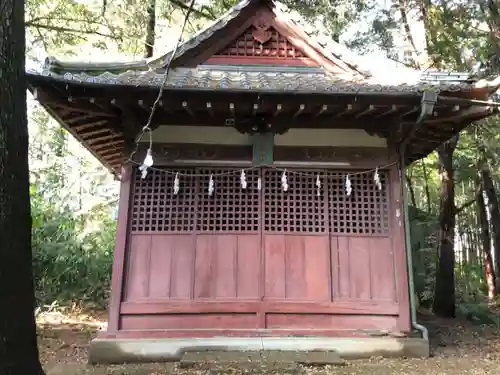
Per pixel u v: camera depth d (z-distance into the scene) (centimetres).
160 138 659
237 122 661
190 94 571
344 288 638
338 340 601
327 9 1105
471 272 1572
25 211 337
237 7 720
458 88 601
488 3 959
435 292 1041
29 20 975
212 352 583
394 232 653
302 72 723
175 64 702
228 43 726
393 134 667
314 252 646
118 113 642
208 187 657
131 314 611
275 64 728
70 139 1418
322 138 673
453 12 1002
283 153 666
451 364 575
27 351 323
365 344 601
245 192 659
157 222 646
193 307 616
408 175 1413
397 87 585
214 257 638
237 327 616
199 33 713
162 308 613
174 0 1099
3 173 323
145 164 585
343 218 661
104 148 816
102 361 577
